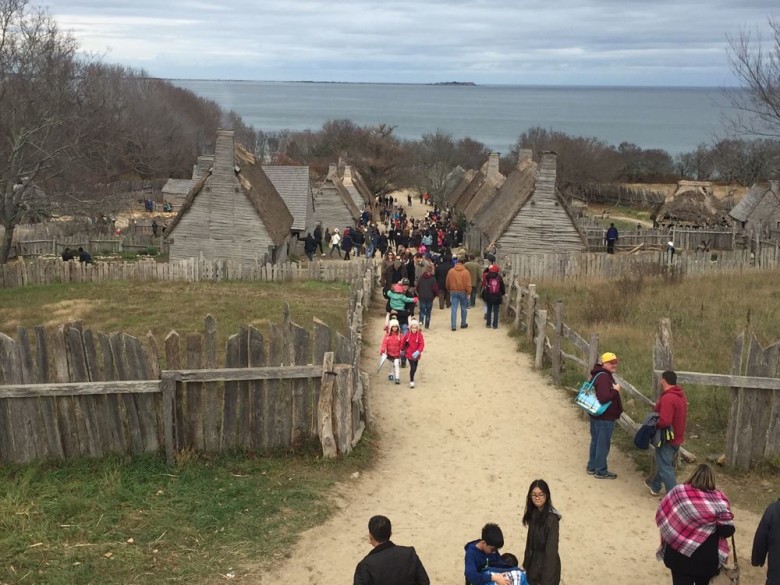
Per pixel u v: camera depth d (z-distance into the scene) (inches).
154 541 365.7
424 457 501.4
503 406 605.9
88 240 1923.0
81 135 1748.3
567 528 403.9
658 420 423.5
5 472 429.7
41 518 378.6
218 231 1592.0
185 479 428.5
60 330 432.5
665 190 3654.0
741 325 791.7
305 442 470.3
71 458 444.8
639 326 825.5
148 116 3666.3
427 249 1660.9
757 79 1103.0
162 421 449.1
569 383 651.5
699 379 457.1
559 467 486.0
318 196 2253.9
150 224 2512.3
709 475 305.9
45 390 431.5
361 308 872.9
